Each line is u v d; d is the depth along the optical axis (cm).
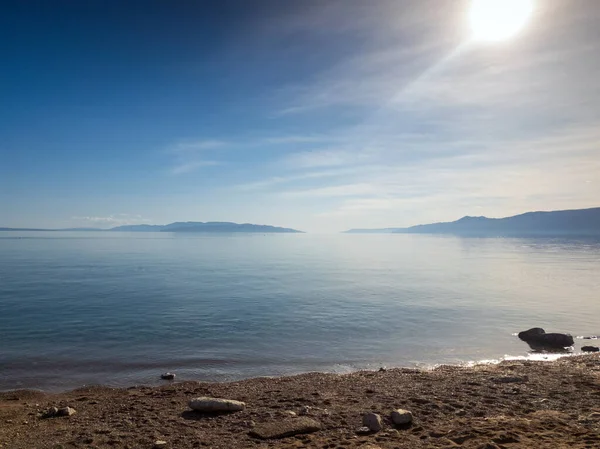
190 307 3266
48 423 999
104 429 930
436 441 754
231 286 4703
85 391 1395
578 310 3189
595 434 726
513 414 928
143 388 1412
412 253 12988
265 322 2691
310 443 792
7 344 2084
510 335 2350
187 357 1873
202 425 937
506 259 9881
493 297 3916
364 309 3231
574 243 19988
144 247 15600
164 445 816
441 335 2345
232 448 795
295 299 3747
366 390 1220
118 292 4116
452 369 1556
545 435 734
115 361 1805
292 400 1120
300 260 9638
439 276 6031
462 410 977
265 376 1605
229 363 1789
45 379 1563
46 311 3033
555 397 1064
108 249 13750
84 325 2553
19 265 7338
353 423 918
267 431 862
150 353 1938
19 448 833
